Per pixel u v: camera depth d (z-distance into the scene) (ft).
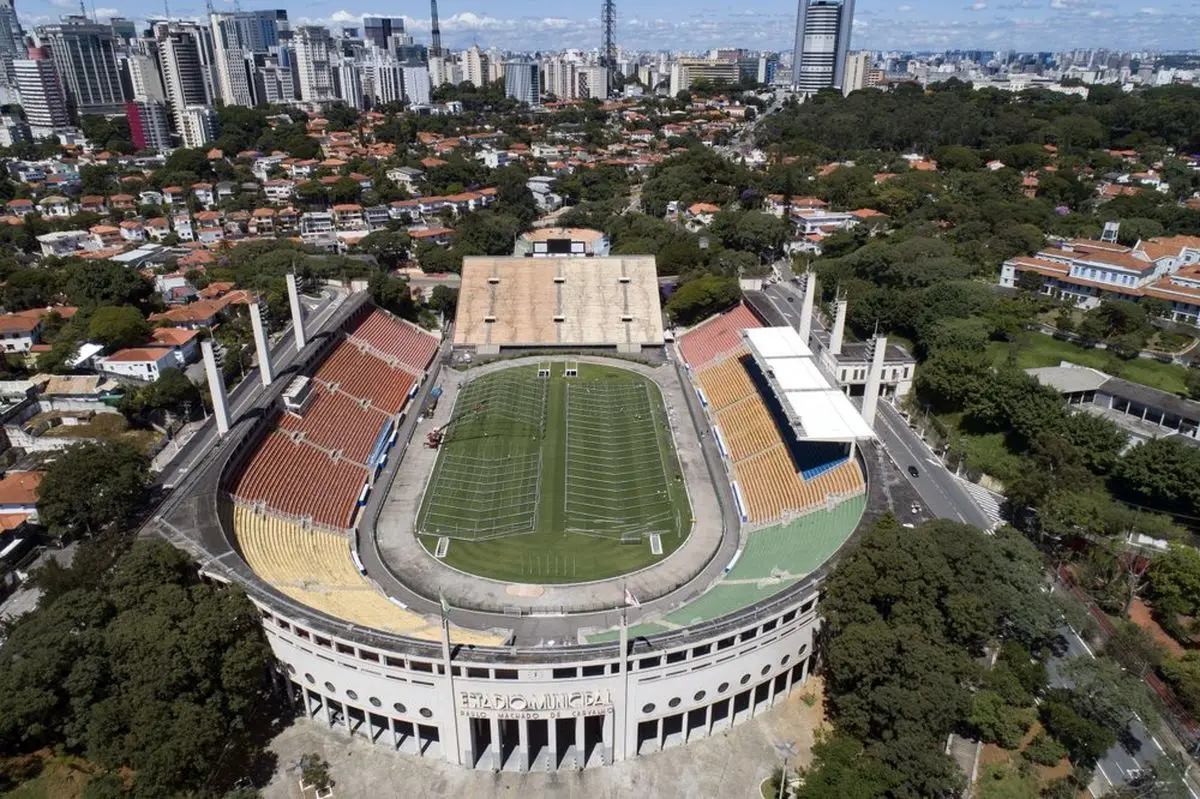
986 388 428.56
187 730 218.38
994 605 267.18
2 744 230.27
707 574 327.26
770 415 438.81
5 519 355.77
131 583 252.21
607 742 249.96
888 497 332.39
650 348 592.60
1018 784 237.45
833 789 217.97
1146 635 285.23
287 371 441.27
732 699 262.67
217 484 323.98
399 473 414.41
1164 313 545.44
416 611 302.45
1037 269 612.29
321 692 258.16
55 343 536.01
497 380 534.78
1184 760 246.68
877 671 237.25
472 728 246.88
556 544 350.23
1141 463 360.89
